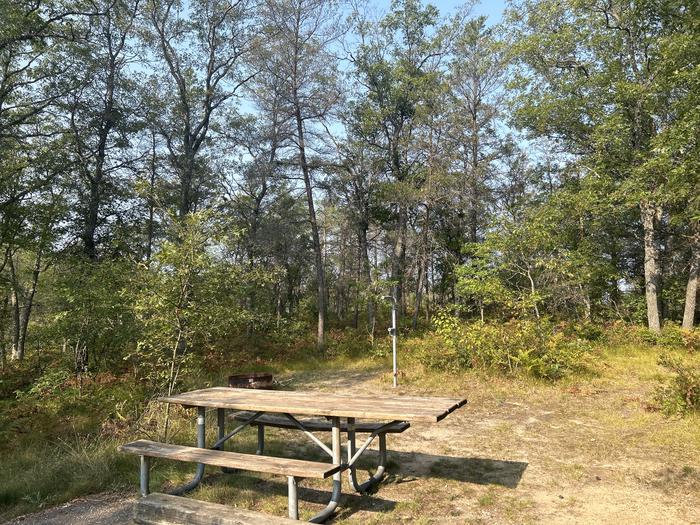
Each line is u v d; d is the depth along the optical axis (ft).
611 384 29.35
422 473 15.56
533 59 55.42
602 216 52.70
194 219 19.20
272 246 61.87
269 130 56.39
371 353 47.55
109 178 54.24
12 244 45.21
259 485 14.53
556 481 14.62
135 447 13.91
